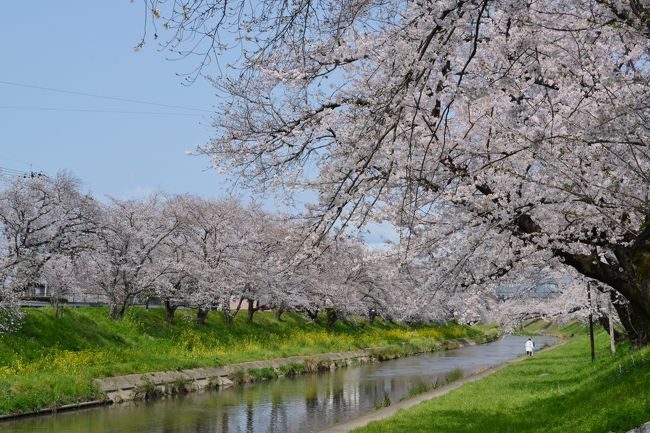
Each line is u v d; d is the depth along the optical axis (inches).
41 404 719.1
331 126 309.3
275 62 274.4
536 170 349.1
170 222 1354.6
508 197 342.0
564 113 313.6
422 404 628.1
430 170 314.3
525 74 315.0
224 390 943.7
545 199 329.4
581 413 397.7
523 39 276.7
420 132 305.1
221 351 1185.4
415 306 489.4
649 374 400.5
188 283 1359.5
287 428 662.5
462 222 367.2
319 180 322.7
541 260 423.2
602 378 510.6
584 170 321.4
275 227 1274.6
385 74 253.3
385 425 510.9
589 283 571.2
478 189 347.3
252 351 1244.5
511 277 469.7
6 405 682.2
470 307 508.1
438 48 212.4
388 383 1022.4
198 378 959.0
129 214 1258.6
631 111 269.1
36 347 910.4
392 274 410.6
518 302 832.9
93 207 1067.3
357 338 1673.2
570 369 840.9
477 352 1670.8
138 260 1238.9
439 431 462.6
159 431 641.6
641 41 269.0
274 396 882.8
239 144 323.0
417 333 1968.5
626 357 551.2
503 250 398.3
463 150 334.3
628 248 307.9
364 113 266.8
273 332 1555.1
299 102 317.7
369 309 1849.2
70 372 830.5
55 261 1035.3
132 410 759.1
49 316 1019.9
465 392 706.2
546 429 398.3
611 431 314.8
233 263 1317.7
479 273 415.2
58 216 1029.2
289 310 1790.1
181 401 836.0
